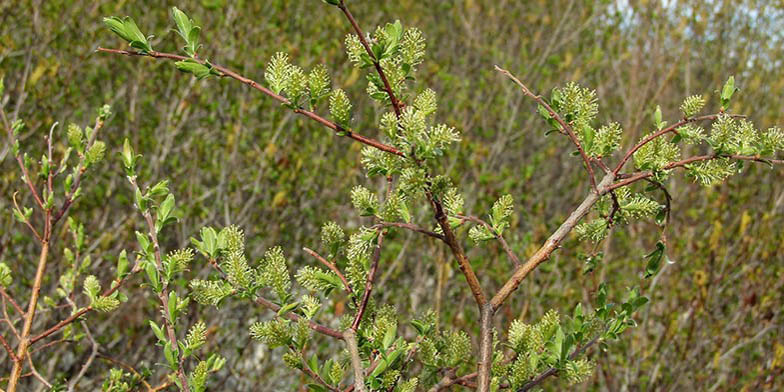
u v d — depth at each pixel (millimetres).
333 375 1319
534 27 6914
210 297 1277
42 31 4762
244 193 4809
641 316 4125
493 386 1303
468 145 4859
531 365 1339
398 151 1131
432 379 1468
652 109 4852
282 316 1299
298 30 5516
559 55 6543
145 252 1379
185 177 4684
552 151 5738
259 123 5070
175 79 4832
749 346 4023
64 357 4395
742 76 5398
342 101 1126
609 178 1292
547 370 1359
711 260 3930
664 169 1271
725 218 4492
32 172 4211
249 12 5184
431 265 4406
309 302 1342
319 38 5430
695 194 4660
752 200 4676
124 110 4723
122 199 4309
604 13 6449
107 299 1621
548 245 1272
